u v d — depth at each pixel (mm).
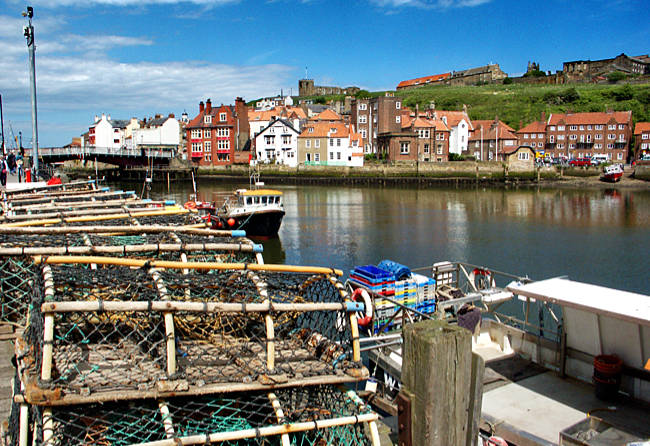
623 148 92062
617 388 8148
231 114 87750
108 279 5441
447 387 4820
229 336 6121
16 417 4828
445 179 81250
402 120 94438
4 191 15461
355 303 5660
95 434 4746
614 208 52062
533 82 159125
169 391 4539
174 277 5848
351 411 5434
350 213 48688
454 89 155500
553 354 9391
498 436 7320
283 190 72188
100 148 76562
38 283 5121
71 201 13484
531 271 26906
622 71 154125
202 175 85562
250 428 4926
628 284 24719
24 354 4918
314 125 86938
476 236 36438
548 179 81188
